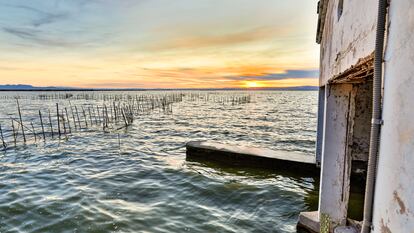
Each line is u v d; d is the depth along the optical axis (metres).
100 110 43.03
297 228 6.45
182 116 35.09
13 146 16.75
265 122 29.39
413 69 1.62
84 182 10.14
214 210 7.82
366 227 2.27
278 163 10.86
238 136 21.20
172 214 7.55
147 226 6.89
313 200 8.45
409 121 1.66
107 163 12.94
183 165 12.38
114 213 7.57
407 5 1.69
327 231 5.46
